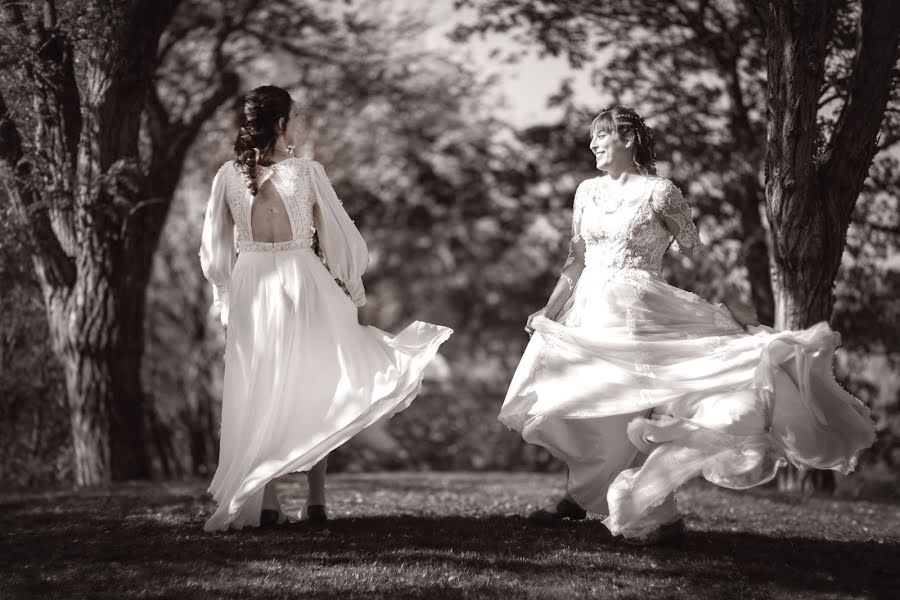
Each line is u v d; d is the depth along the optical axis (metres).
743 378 5.40
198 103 15.55
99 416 11.25
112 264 11.04
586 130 15.66
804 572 5.00
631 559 5.14
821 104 8.50
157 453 16.53
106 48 9.60
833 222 8.02
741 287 12.41
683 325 5.75
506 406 5.88
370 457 20.25
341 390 5.91
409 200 24.11
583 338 5.72
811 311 8.17
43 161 9.75
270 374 5.91
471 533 5.93
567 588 4.55
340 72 18.59
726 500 8.98
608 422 5.77
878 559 5.50
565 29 13.27
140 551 5.23
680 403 5.44
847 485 12.84
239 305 6.03
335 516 6.84
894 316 12.44
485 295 26.44
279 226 6.04
